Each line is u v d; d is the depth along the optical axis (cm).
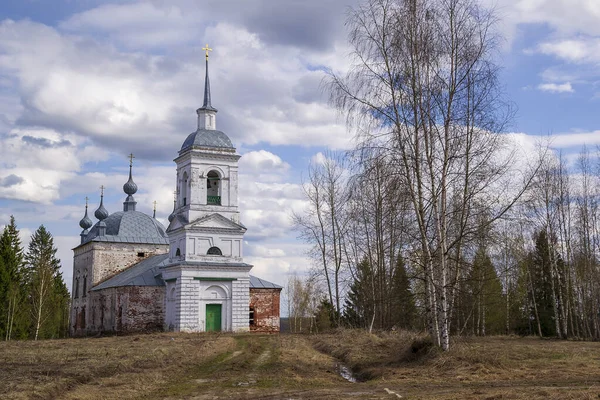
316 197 5362
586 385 1958
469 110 2547
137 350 3638
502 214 2556
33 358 3183
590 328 6122
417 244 2781
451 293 2730
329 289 5319
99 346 4159
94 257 8194
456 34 2566
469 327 6469
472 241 2636
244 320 6353
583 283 5838
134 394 2111
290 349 3762
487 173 2544
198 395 2083
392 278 4262
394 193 2595
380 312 5016
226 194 6506
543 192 5569
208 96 6731
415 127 2580
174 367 2880
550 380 2131
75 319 8975
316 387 2236
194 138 6475
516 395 1716
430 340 2716
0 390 2020
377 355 3167
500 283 5941
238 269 6381
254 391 2144
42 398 1945
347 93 2594
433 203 2577
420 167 2600
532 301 6675
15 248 7738
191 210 6338
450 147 2564
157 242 8488
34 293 8019
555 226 5672
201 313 6234
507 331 6506
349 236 5009
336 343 3962
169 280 6512
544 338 5541
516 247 4750
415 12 2592
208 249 6359
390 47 2580
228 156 6519
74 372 2497
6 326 7062
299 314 10075
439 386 2077
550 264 5744
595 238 5741
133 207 9056
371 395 1920
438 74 2580
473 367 2431
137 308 6619
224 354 3597
